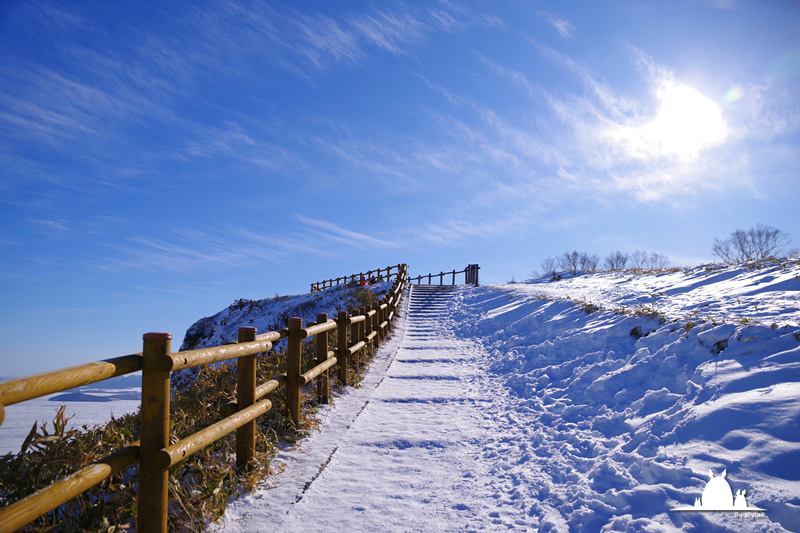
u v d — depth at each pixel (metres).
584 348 6.64
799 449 2.82
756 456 2.90
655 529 2.62
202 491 2.86
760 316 5.61
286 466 3.77
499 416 5.38
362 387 6.64
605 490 3.20
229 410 3.22
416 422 5.19
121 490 2.54
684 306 7.41
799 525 2.37
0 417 1.40
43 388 1.62
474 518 3.12
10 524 1.51
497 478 3.78
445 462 4.12
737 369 4.05
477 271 21.02
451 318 13.55
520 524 3.02
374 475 3.82
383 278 24.41
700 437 3.33
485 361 8.41
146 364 2.27
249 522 2.92
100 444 2.79
